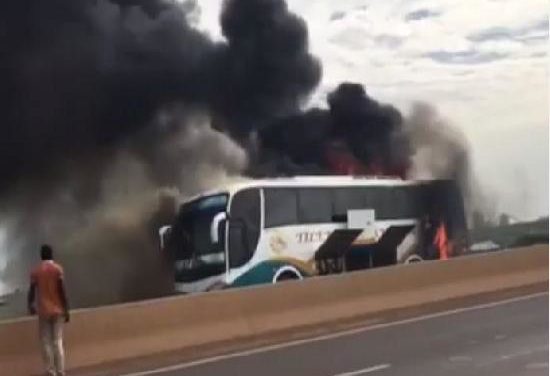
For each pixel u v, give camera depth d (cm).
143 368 1684
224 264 2445
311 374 1494
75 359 1711
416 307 2486
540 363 1528
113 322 1788
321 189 2705
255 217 2527
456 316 2298
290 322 2128
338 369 1534
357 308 2311
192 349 1884
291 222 2617
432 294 2556
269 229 2556
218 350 1870
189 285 2369
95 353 1742
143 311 1838
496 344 1778
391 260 2905
